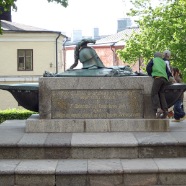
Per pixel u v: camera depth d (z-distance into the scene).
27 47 35.91
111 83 10.27
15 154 9.06
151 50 29.55
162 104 10.34
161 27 29.05
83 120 10.14
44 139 9.38
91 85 10.26
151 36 29.81
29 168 8.30
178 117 12.57
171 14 29.42
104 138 9.45
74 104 10.30
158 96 10.30
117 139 9.34
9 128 10.96
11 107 35.75
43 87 10.27
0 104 35.75
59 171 8.17
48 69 36.34
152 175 8.23
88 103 10.30
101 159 8.97
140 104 10.32
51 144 9.01
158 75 10.09
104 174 8.18
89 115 10.30
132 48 30.42
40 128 10.16
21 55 35.97
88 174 8.18
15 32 35.34
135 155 9.05
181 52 28.50
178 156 9.09
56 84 10.27
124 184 8.21
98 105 10.31
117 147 9.03
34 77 36.16
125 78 10.27
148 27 30.23
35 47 36.03
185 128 10.78
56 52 36.50
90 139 9.36
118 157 9.05
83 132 10.11
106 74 10.51
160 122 10.16
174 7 29.42
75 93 10.30
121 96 10.31
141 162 8.70
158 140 9.20
